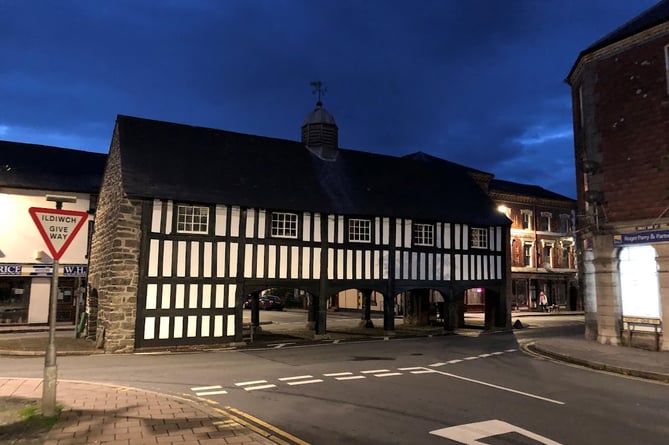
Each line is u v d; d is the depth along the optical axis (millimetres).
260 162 18125
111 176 16469
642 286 13648
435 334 18969
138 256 14219
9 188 21094
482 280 20625
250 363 11391
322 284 17047
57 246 6359
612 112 14438
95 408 6477
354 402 7414
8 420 5855
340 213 17344
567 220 37500
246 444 5121
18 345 14211
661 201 13133
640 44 13891
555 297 36562
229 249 15500
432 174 22703
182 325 14531
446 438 5664
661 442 5621
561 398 7832
